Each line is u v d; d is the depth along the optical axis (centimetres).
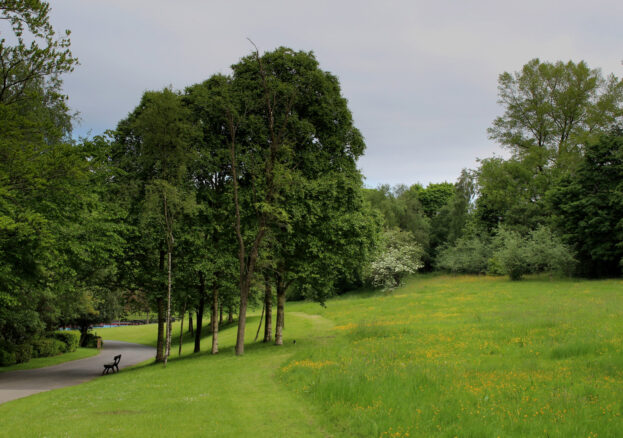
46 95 2189
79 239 2205
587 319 2202
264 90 2502
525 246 5234
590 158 4994
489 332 2123
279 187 2322
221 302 3097
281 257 2589
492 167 6359
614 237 4659
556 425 785
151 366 2488
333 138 2653
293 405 1131
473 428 775
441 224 8225
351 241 2580
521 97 6103
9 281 1895
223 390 1366
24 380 2367
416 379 1166
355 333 2448
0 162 1759
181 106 2428
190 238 2355
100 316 5984
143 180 2506
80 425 1002
